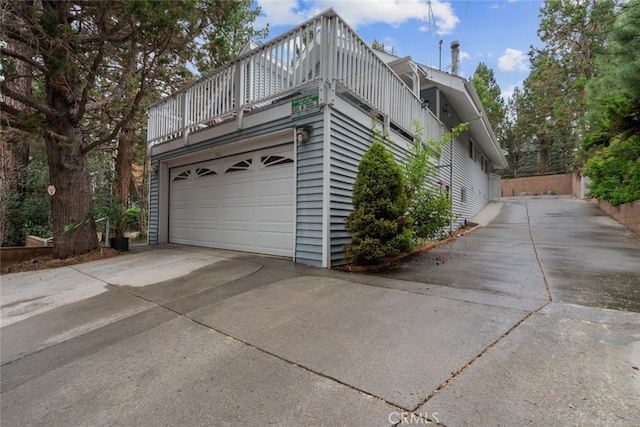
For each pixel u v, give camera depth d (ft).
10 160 30.78
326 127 16.48
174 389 6.93
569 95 70.85
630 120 18.98
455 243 25.63
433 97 36.70
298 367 7.34
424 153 21.45
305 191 17.38
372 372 6.89
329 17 16.46
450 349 7.60
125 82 22.97
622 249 20.39
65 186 22.59
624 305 9.89
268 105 19.43
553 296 11.01
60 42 17.94
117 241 24.89
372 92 19.88
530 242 25.09
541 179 88.99
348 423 5.47
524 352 7.27
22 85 27.91
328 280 13.99
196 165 26.89
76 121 22.24
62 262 21.43
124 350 9.00
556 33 66.80
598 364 6.65
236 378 7.14
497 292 11.66
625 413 5.24
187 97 25.59
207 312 11.17
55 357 9.05
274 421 5.68
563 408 5.44
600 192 39.32
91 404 6.70
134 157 46.55
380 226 15.55
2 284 17.15
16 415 6.61
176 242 29.12
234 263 18.34
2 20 16.99
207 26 23.82
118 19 20.06
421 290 12.19
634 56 18.51
